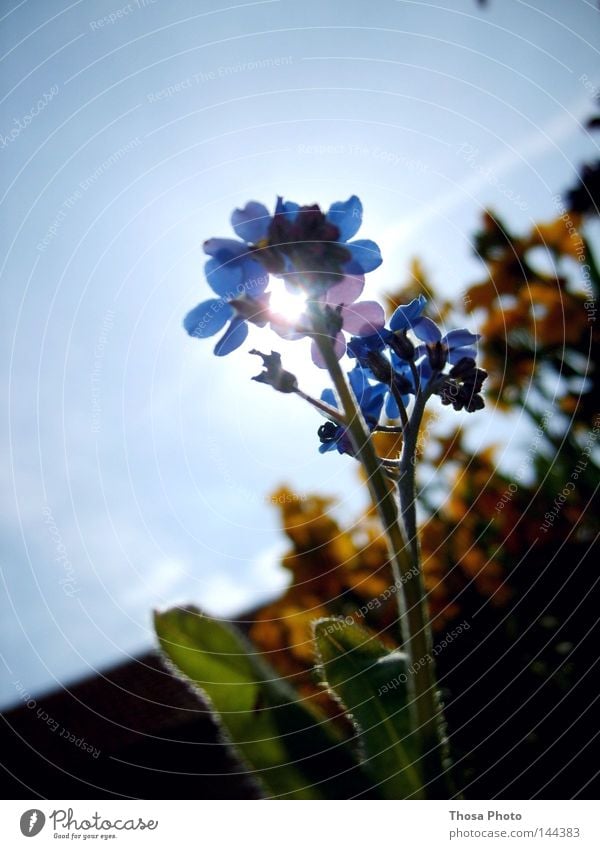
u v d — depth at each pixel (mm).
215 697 61
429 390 61
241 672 62
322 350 58
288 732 61
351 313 58
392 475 59
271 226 55
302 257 56
